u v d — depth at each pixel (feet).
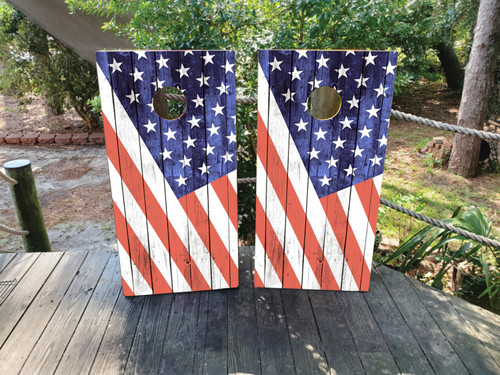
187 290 8.17
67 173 24.03
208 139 7.20
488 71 20.84
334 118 7.10
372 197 7.60
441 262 12.59
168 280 8.04
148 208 7.52
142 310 7.68
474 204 18.78
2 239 16.88
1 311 7.57
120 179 7.29
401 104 36.50
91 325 7.29
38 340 6.94
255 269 8.16
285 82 6.91
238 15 11.03
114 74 6.67
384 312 7.69
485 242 7.84
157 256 7.84
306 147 7.30
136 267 7.86
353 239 7.88
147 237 7.70
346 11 11.57
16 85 30.63
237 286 8.29
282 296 8.10
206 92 6.90
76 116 34.17
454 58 37.06
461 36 32.99
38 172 24.14
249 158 13.30
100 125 31.24
